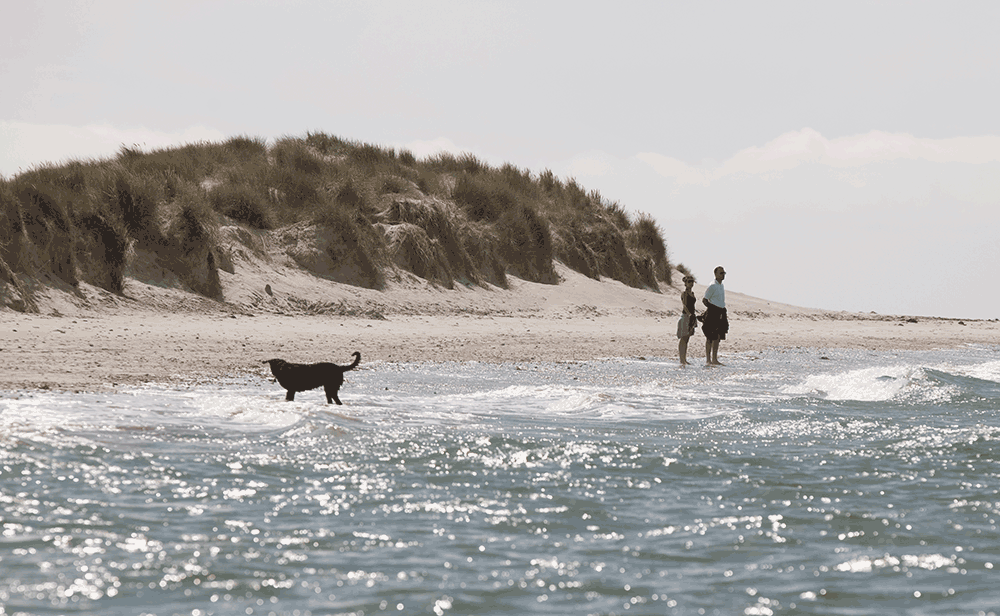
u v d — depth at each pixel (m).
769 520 6.38
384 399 11.68
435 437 9.01
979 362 20.38
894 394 13.28
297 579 5.01
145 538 5.62
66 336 16.31
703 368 17.22
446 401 11.80
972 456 8.63
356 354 11.08
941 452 8.82
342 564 5.27
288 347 17.36
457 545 5.70
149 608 4.53
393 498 6.79
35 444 7.88
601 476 7.64
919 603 4.82
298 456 8.05
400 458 8.09
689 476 7.71
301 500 6.66
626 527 6.18
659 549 5.70
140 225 23.42
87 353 14.66
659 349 20.92
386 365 15.65
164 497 6.58
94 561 5.17
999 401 12.74
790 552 5.67
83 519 5.94
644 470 7.89
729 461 8.29
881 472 7.92
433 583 5.00
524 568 5.30
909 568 5.38
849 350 22.67
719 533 6.06
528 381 14.34
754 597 4.89
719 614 4.65
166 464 7.54
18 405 9.65
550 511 6.55
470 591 4.89
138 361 14.23
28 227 20.62
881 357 21.08
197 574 5.02
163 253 23.44
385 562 5.33
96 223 22.03
